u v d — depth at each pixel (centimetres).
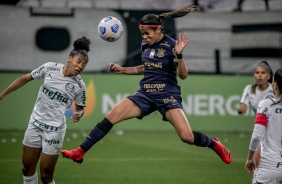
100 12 4797
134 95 2266
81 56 2117
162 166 3291
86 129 4656
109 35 2245
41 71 2177
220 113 4791
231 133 4722
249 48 4906
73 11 4788
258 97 2683
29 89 4606
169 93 2230
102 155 3609
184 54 4847
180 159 3522
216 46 4869
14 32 4728
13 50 4725
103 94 4706
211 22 4862
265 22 4916
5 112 4572
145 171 3131
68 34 4788
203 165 3344
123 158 3522
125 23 4788
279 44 4906
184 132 2183
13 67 4719
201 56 4856
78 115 2261
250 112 4816
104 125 2217
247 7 4906
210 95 4784
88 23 4800
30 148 2180
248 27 4906
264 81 2647
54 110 2144
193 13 4838
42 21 4769
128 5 4791
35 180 2245
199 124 4766
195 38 4847
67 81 2148
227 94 4803
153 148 3912
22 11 4744
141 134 4581
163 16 2225
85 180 2880
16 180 2830
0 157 3447
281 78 1845
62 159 3422
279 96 1856
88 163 3328
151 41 2214
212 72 4869
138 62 4794
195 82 4788
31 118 2180
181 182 2869
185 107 4759
